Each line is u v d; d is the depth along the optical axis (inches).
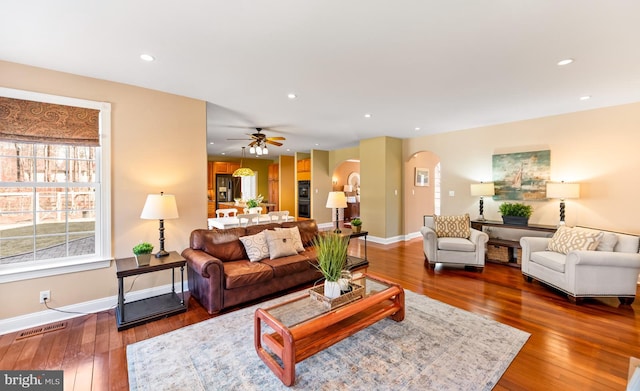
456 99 141.6
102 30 78.5
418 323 102.4
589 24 76.7
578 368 77.3
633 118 145.3
